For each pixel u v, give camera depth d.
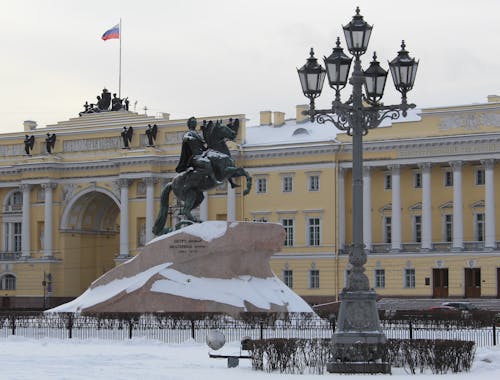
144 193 123.56
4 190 133.88
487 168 105.56
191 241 60.62
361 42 34.12
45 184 128.38
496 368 36.62
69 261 129.00
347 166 114.25
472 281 106.00
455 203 107.00
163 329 56.72
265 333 55.12
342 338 34.28
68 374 34.66
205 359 42.12
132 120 125.44
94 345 51.00
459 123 107.00
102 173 126.31
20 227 133.50
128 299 60.38
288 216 116.44
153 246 61.28
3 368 37.34
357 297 34.31
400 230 110.25
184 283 60.09
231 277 60.75
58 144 129.75
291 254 115.69
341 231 114.19
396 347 36.34
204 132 62.94
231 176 62.00
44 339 54.97
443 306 95.50
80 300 62.44
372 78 34.81
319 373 35.03
